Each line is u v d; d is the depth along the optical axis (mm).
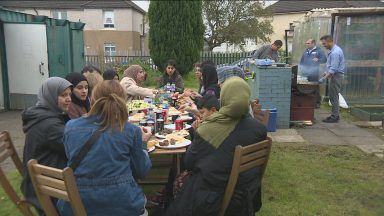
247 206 2797
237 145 2752
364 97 9234
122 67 15586
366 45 9055
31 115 2787
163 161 4512
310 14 11258
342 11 8969
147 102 5316
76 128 2373
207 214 2758
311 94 7383
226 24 27266
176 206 2846
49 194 2367
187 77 14734
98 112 2430
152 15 13672
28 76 9211
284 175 4750
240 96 2756
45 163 2748
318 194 4207
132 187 2467
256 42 28781
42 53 9102
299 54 12930
